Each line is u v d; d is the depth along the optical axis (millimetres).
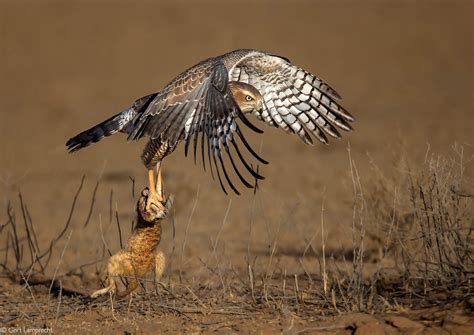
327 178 22453
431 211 10023
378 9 62750
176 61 52594
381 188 12711
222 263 12711
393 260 12047
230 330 8891
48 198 21422
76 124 36438
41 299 10930
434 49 53312
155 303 9977
